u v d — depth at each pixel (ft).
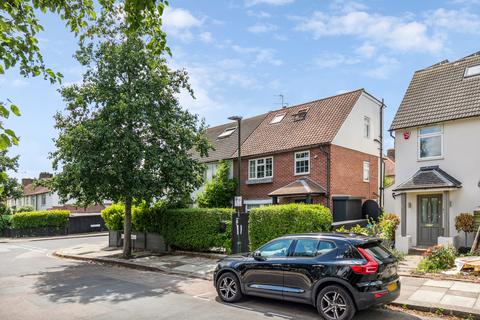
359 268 22.77
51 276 41.63
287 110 88.38
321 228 42.98
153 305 28.17
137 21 18.08
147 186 51.31
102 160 47.39
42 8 18.20
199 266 45.60
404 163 57.26
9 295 32.27
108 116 49.96
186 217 55.21
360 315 25.20
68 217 106.32
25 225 99.19
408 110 58.54
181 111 56.34
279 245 27.40
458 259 37.83
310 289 24.56
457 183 50.75
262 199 76.84
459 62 60.70
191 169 54.90
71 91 50.90
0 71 13.75
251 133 87.61
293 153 73.15
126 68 51.21
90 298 30.68
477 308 24.97
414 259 45.42
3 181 13.58
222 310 26.63
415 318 24.54
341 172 70.08
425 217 53.78
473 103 51.85
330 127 71.92
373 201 72.13
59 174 50.65
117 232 69.51
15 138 11.67
